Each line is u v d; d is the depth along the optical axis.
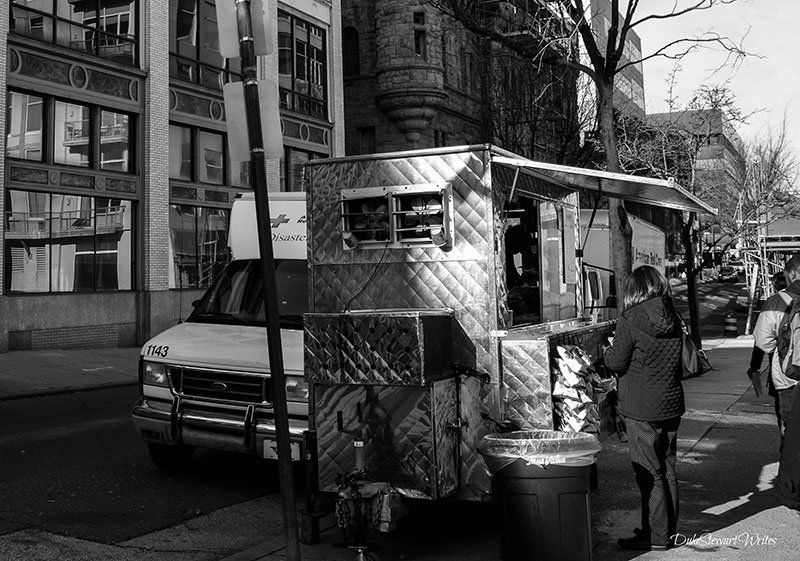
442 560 5.16
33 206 18.19
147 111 20.94
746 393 12.98
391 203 5.94
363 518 4.96
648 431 5.24
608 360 5.35
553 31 14.43
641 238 18.77
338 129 28.39
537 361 5.51
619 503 6.52
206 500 6.96
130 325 20.48
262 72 24.69
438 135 32.66
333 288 6.26
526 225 6.70
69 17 19.16
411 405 5.17
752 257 31.80
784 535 5.55
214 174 23.47
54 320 18.52
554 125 28.31
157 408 7.36
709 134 26.12
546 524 4.63
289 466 4.39
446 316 5.41
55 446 8.99
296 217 8.49
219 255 23.36
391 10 30.52
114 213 20.27
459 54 34.19
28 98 18.17
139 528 6.11
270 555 5.25
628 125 27.61
